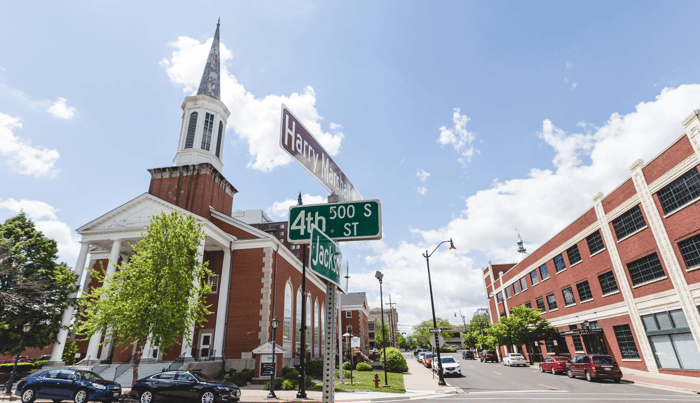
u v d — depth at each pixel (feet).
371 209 11.55
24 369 88.63
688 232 67.41
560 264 115.65
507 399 52.49
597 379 74.28
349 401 54.54
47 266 85.71
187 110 125.29
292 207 12.17
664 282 73.41
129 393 59.00
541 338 120.26
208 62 135.23
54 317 81.10
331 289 10.74
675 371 71.31
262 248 99.76
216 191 115.44
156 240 68.80
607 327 91.71
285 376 82.07
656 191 74.43
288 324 109.81
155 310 62.69
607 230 90.58
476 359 188.75
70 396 51.29
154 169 112.57
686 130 66.90
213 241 95.25
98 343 82.43
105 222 95.66
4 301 74.49
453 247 82.58
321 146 12.42
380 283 99.30
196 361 78.74
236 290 96.02
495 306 181.37
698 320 65.92
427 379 88.48
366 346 245.65
